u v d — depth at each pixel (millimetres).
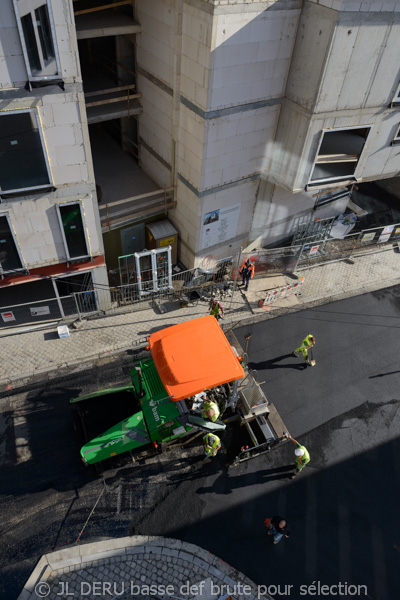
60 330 17203
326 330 18625
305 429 15258
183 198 18531
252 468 14117
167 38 15102
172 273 20719
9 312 16656
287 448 14703
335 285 20688
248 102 15469
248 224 20438
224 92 14625
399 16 13938
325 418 15625
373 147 18031
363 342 18281
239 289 20094
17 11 10234
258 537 12633
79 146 13320
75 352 16875
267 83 15344
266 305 19438
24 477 13414
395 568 12336
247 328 18406
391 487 14016
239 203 18984
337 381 16781
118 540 12352
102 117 18281
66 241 15336
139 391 13695
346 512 13352
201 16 13070
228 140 16141
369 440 15133
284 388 16375
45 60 11297
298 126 16141
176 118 16500
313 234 22953
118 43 18000
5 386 15602
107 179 20406
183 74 15047
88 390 15711
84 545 12211
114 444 12688
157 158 19375
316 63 14383
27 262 15320
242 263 19734
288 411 15711
